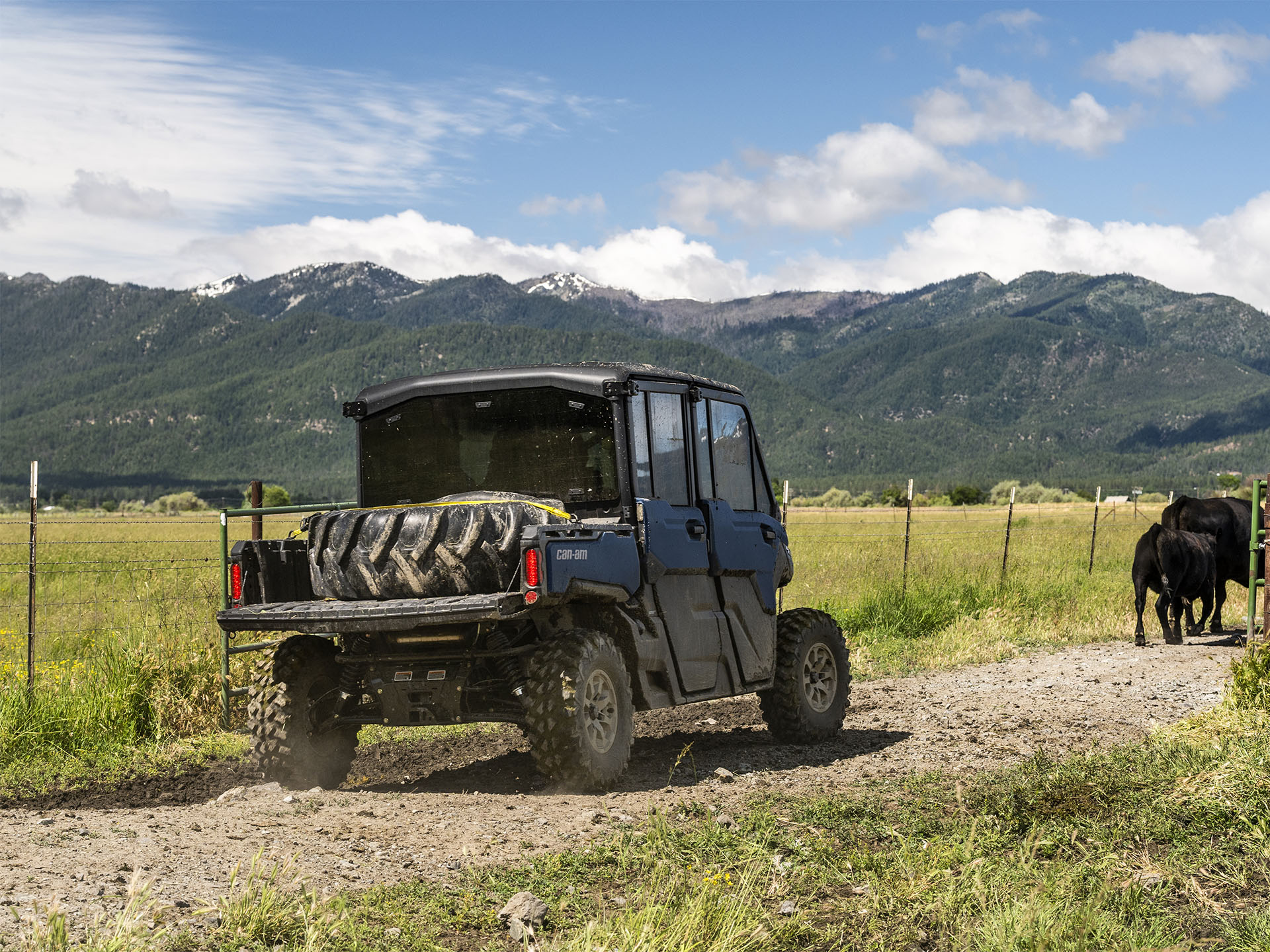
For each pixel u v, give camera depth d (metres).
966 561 23.89
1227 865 5.41
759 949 4.42
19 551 25.94
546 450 7.76
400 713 7.34
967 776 7.56
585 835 5.94
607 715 7.27
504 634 7.28
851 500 142.75
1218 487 159.12
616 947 4.22
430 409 8.09
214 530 48.41
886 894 5.01
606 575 7.15
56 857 5.21
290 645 7.68
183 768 8.50
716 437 8.79
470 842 5.81
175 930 4.22
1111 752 7.92
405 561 6.95
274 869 4.94
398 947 4.26
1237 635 16.48
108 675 9.84
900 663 13.74
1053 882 4.99
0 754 8.48
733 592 8.67
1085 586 20.39
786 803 6.77
